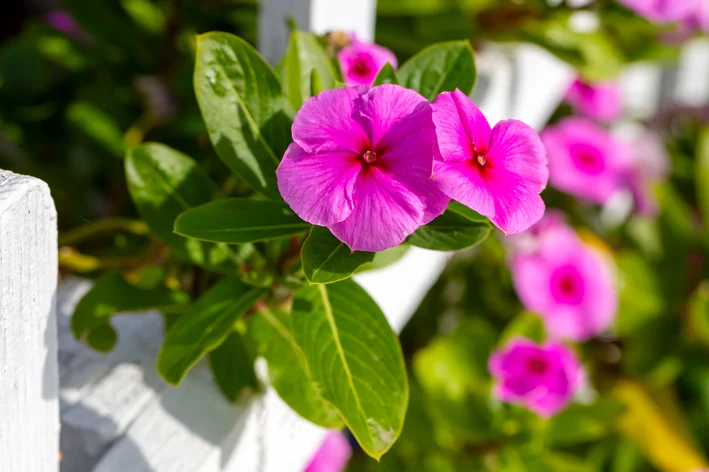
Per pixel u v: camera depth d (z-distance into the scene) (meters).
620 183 0.87
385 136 0.33
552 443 0.66
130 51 0.61
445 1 0.61
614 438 0.85
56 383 0.34
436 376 0.68
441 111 0.33
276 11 0.44
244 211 0.36
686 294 0.87
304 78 0.40
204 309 0.38
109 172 0.66
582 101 0.88
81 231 0.48
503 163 0.34
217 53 0.37
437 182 0.32
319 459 0.67
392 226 0.32
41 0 0.84
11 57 0.61
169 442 0.39
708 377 0.93
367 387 0.36
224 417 0.40
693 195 1.01
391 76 0.36
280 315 0.40
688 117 1.08
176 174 0.40
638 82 1.19
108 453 0.38
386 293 0.48
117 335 0.42
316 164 0.33
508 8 0.59
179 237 0.39
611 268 0.85
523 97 0.65
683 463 0.82
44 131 0.64
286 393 0.39
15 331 0.31
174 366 0.36
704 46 1.22
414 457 0.68
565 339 0.82
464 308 0.86
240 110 0.37
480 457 0.66
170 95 0.60
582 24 0.69
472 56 0.38
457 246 0.35
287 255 0.38
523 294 0.75
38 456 0.34
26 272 0.31
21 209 0.30
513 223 0.33
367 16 0.48
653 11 0.57
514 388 0.63
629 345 0.85
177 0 0.58
